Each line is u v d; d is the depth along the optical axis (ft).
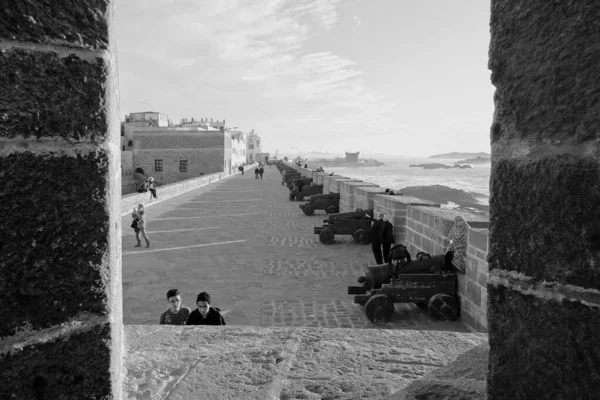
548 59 4.17
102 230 4.26
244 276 32.73
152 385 7.93
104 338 4.34
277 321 23.97
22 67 3.73
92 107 4.13
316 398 7.30
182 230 52.95
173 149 183.11
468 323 22.56
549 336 4.25
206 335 10.34
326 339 9.87
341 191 63.31
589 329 3.93
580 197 3.94
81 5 4.03
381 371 8.20
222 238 47.67
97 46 4.16
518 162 4.50
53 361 4.06
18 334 3.85
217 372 8.30
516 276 4.57
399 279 23.68
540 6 4.24
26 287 3.87
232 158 220.84
